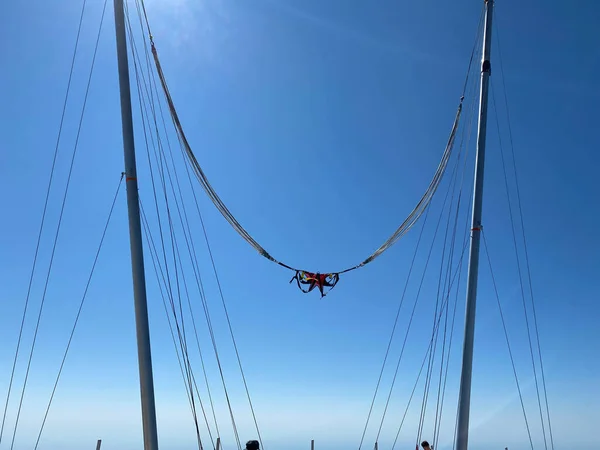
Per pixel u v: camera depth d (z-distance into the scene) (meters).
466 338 13.16
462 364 13.08
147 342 11.83
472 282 13.34
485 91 14.12
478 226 13.52
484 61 14.24
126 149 12.45
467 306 13.30
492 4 14.54
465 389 12.91
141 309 11.89
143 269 12.07
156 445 11.46
